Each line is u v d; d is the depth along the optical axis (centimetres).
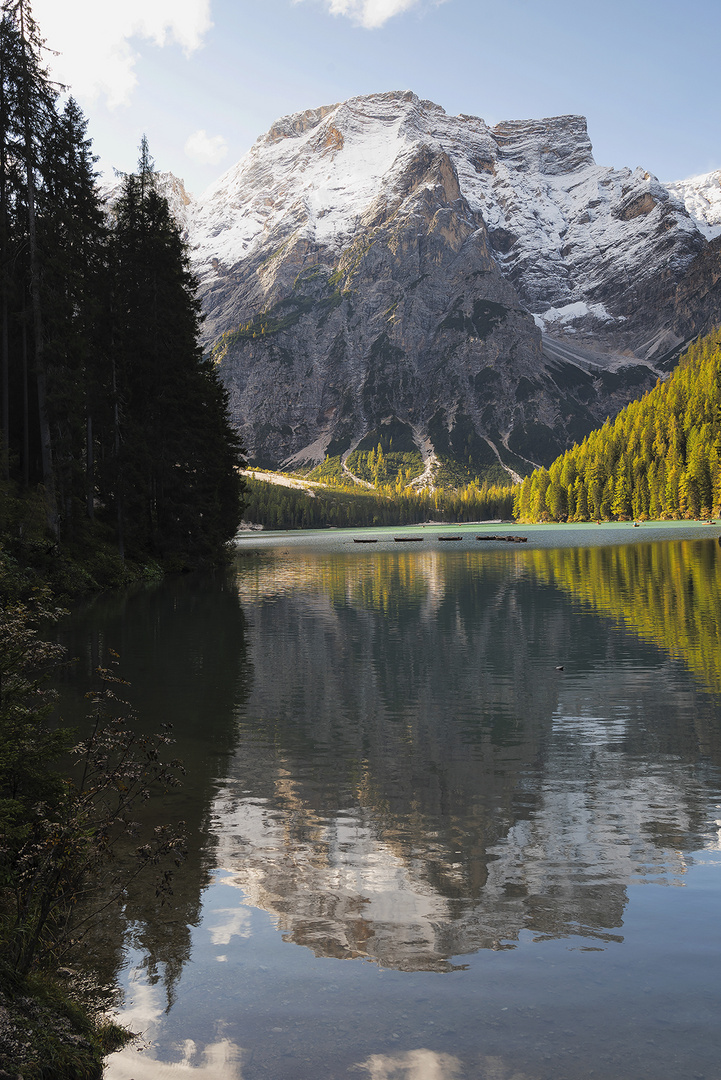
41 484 4075
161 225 6031
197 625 3147
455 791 1174
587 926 716
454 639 2739
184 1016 561
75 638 2809
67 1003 541
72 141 4409
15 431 4916
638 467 18875
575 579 5000
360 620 3297
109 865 884
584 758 1348
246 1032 539
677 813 1059
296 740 1480
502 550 9662
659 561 6234
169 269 5994
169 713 1708
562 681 2014
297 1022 552
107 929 714
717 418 16412
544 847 935
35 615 868
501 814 1065
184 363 6144
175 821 1045
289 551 11212
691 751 1379
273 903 775
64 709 1719
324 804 1112
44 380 4028
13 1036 470
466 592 4462
